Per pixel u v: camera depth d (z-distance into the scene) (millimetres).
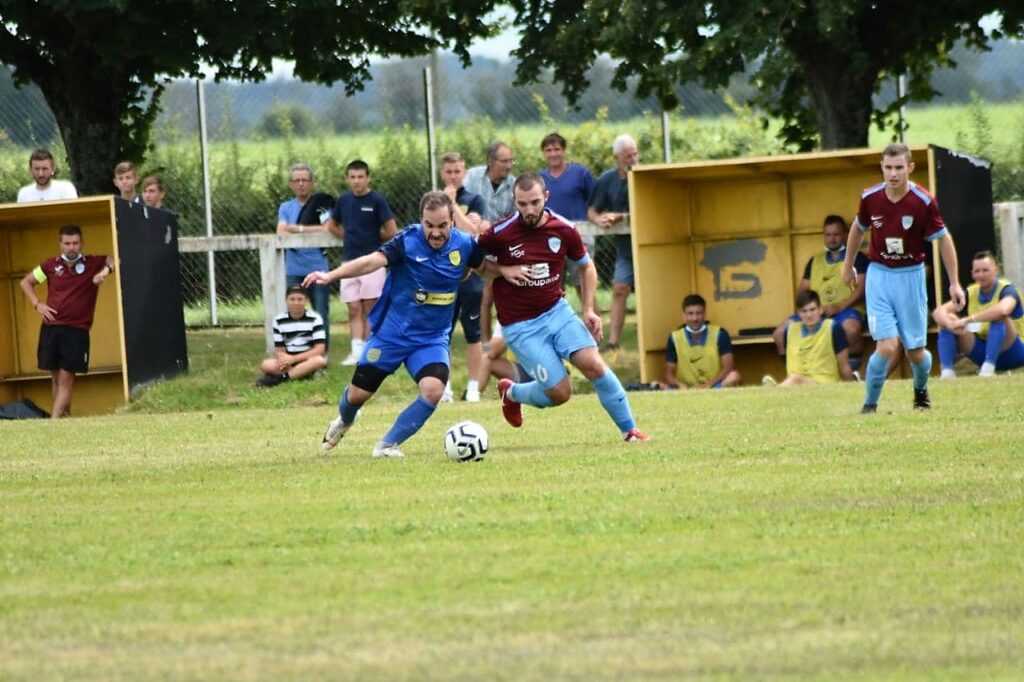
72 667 12969
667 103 55656
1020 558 16016
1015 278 45312
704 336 43406
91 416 40438
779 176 47562
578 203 46281
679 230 47812
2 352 48094
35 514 21234
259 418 36688
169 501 22062
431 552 17297
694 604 14516
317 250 45875
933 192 41500
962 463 22703
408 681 12281
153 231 44906
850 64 50250
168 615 14727
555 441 28281
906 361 45219
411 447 28469
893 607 14195
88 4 49500
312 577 16188
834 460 23578
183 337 46750
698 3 47781
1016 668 12219
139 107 58188
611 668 12500
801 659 12617
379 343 26500
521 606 14648
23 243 48562
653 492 20984
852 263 31031
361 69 57000
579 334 26859
